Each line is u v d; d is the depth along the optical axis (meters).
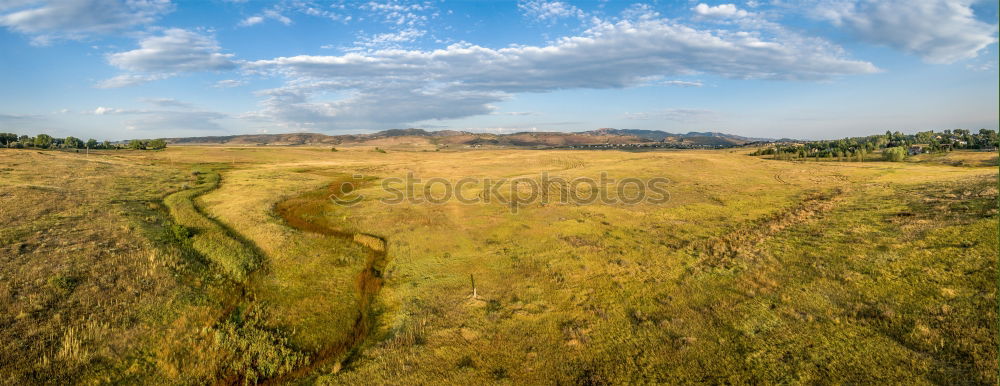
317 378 15.04
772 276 21.22
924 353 13.57
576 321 18.08
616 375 14.36
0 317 16.86
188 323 18.06
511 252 27.75
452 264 25.77
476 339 16.95
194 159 110.06
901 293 17.48
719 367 14.26
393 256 27.69
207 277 23.22
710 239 29.38
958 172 55.97
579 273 23.47
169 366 15.24
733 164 77.19
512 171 79.19
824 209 36.59
